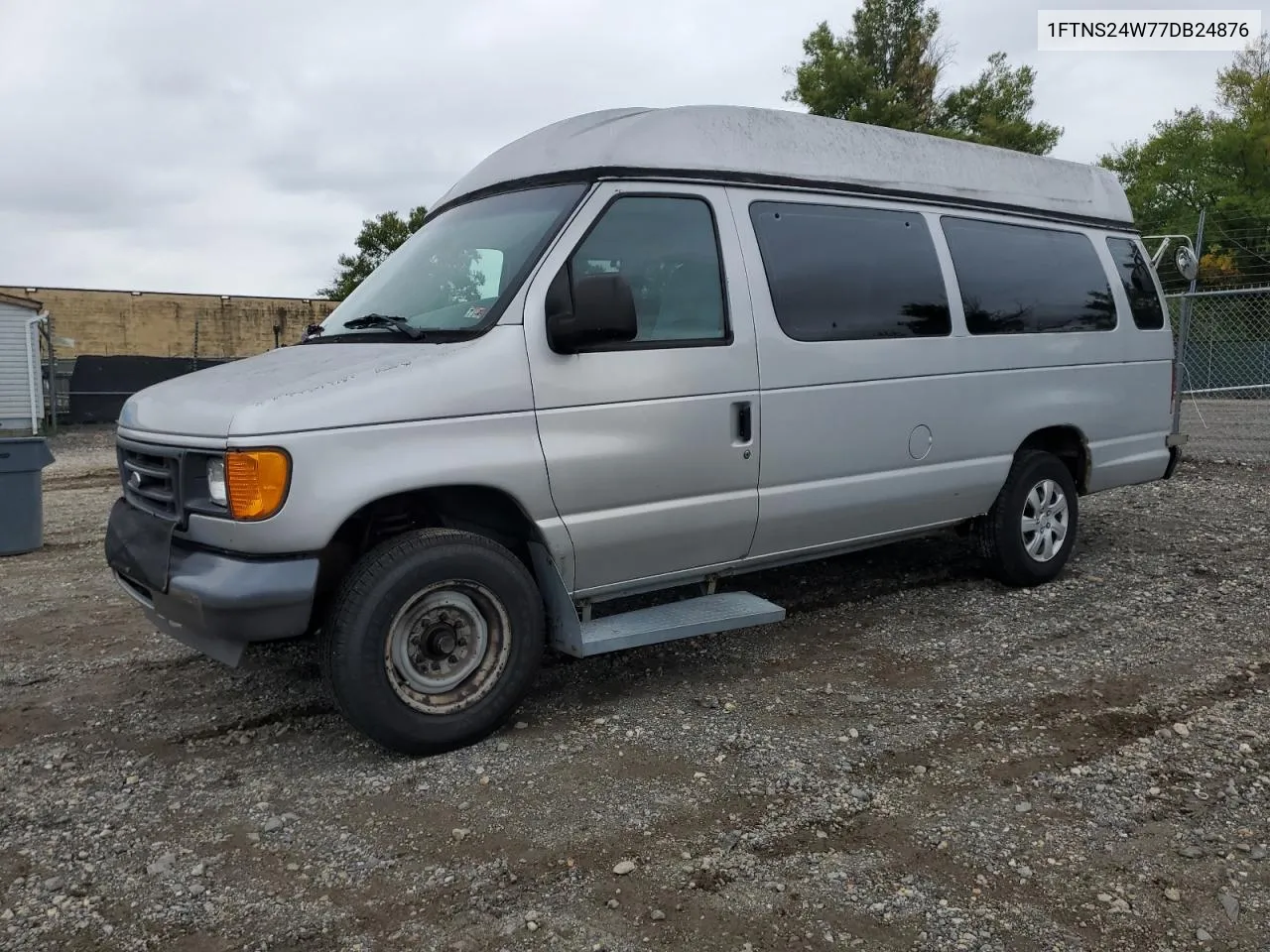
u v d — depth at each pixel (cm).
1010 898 287
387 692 373
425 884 301
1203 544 710
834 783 358
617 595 446
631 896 291
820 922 277
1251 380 1684
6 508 797
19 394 2078
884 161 534
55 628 584
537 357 396
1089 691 439
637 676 476
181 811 351
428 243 476
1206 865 302
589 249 414
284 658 511
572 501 408
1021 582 605
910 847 315
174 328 4300
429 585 378
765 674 473
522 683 404
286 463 348
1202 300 1698
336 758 393
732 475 454
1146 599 577
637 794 353
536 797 353
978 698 435
